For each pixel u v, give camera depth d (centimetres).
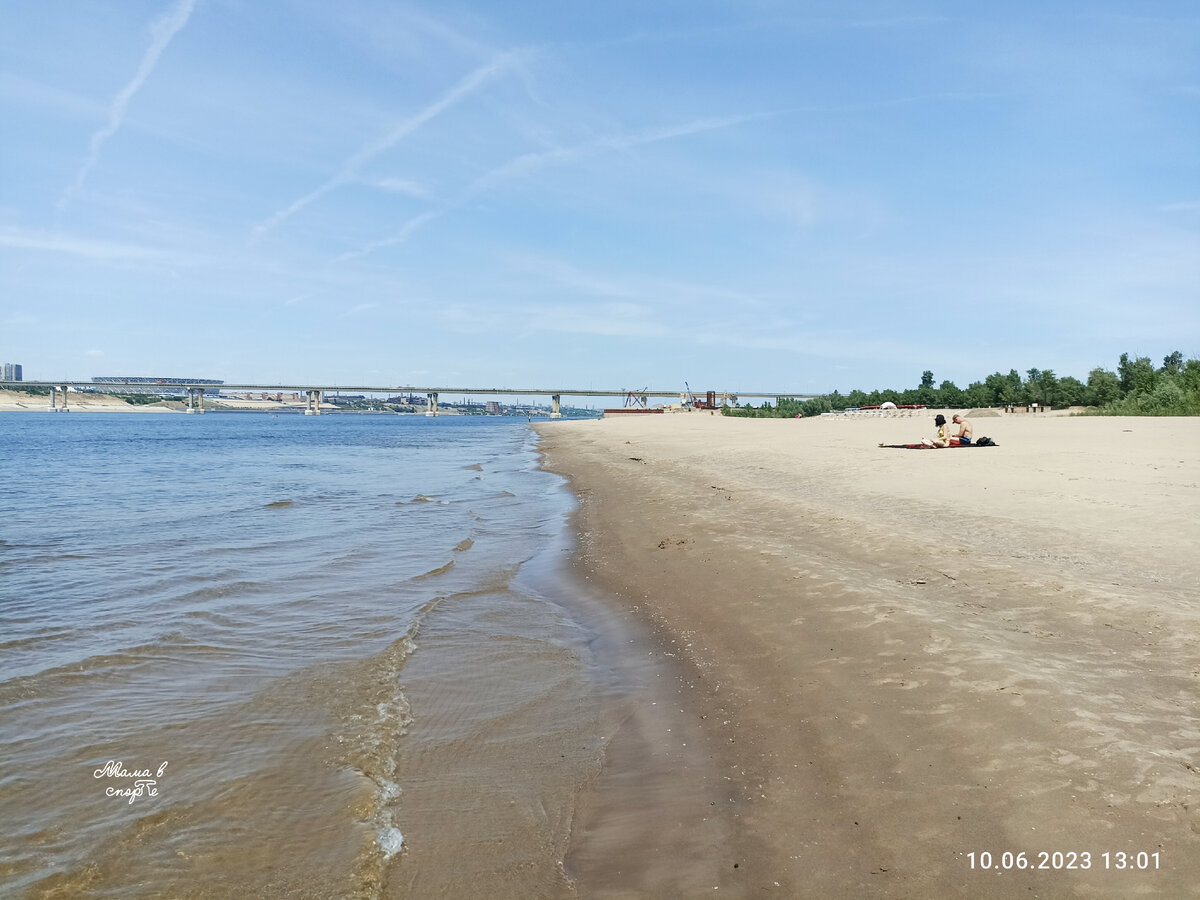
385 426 12406
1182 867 369
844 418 6469
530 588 1145
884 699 600
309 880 430
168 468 3378
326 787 538
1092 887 366
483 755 592
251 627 923
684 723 631
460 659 820
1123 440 2477
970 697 574
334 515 1881
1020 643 679
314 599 1059
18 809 508
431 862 447
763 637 800
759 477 2120
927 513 1342
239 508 2002
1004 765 478
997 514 1280
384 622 948
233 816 499
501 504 2102
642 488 2161
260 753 591
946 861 400
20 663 789
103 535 1564
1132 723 509
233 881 430
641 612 976
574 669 788
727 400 16362
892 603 813
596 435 6400
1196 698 546
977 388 7506
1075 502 1328
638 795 519
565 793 530
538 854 454
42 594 1068
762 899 391
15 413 19062
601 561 1286
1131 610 735
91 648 838
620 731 629
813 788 495
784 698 643
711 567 1125
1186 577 848
